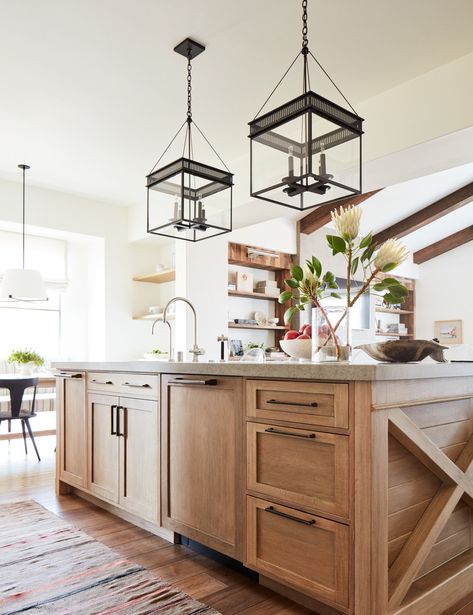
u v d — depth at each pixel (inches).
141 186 213.0
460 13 104.5
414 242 357.1
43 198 214.4
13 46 114.9
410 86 130.9
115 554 91.9
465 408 83.4
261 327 262.4
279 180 86.3
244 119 153.3
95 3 100.9
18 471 159.2
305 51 90.0
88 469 118.5
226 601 74.8
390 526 67.9
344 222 80.3
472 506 83.4
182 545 96.7
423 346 75.9
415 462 73.4
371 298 322.0
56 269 238.2
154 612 71.6
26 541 98.4
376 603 60.9
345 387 64.4
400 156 136.9
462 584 75.1
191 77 129.0
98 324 239.0
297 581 69.6
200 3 101.0
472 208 324.8
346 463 63.9
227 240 233.5
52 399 211.0
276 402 73.1
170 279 242.7
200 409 88.0
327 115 84.2
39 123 154.8
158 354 223.6
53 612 71.8
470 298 354.0
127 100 141.2
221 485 83.0
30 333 236.2
